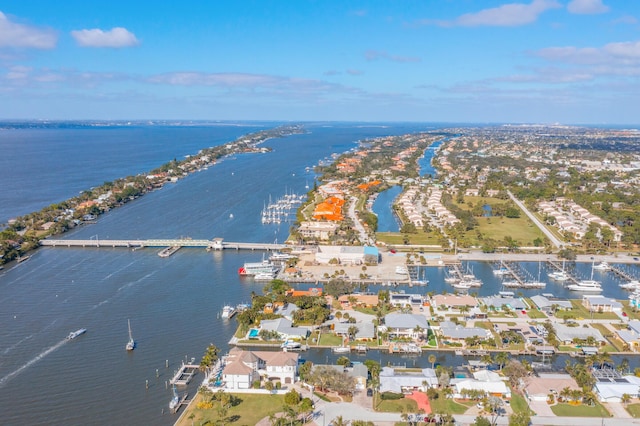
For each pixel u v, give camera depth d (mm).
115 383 177625
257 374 176375
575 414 156625
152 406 164125
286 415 152375
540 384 166375
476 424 146125
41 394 171125
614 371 181250
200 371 185375
